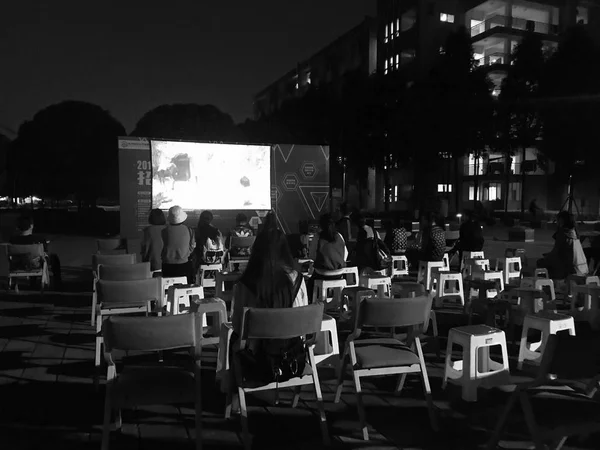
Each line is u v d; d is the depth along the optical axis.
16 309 7.06
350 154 29.05
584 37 22.70
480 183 39.78
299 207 17.20
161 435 3.34
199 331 2.99
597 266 7.93
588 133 22.22
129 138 14.66
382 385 4.29
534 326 4.46
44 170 24.61
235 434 3.38
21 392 4.05
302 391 4.13
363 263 7.54
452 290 7.73
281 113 33.25
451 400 3.97
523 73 24.34
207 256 7.78
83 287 8.76
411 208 36.78
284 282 3.25
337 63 49.84
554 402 2.78
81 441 3.24
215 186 15.76
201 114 28.53
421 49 37.44
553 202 35.47
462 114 24.17
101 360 4.84
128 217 14.77
